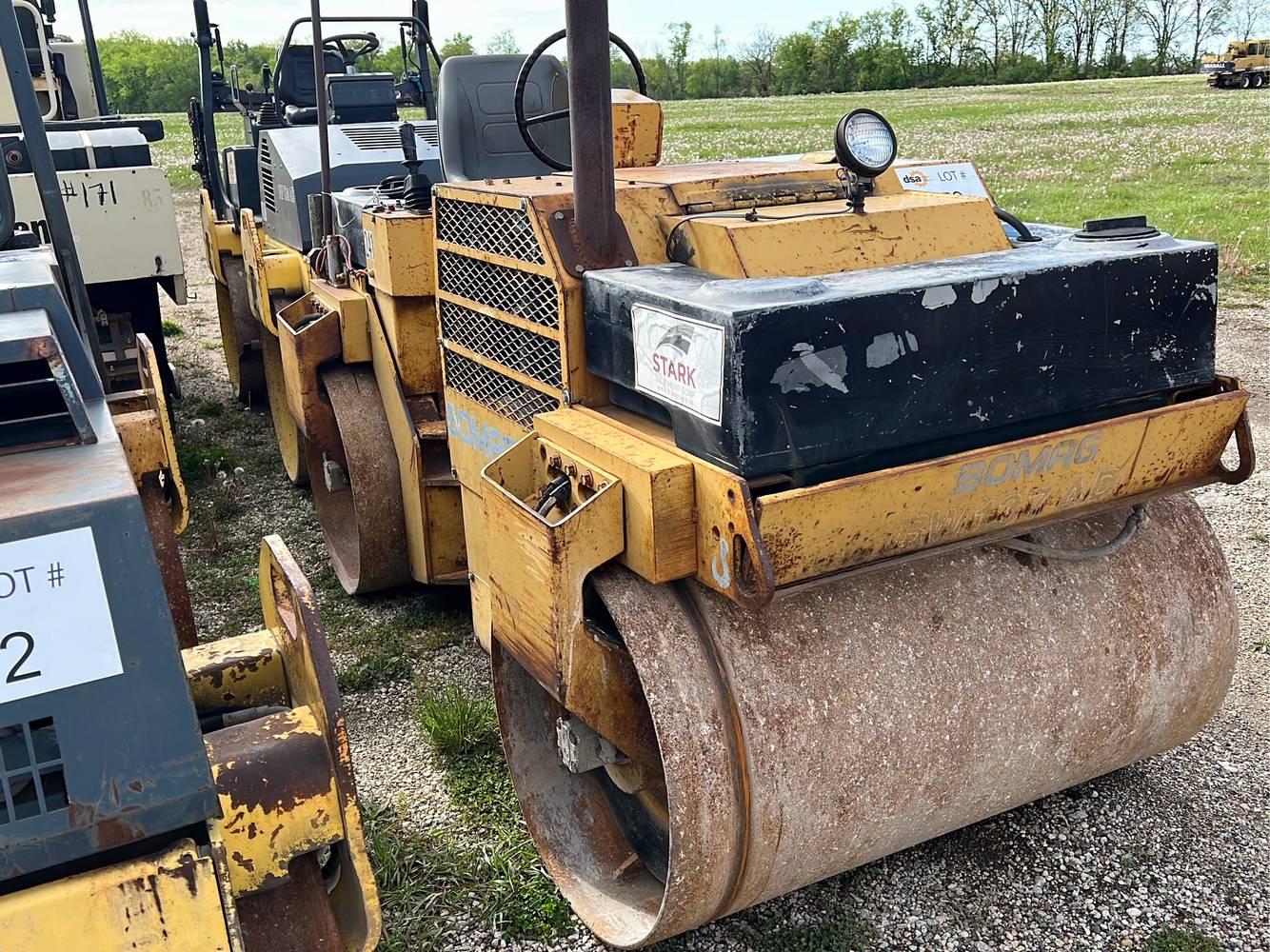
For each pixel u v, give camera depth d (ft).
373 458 14.84
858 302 7.41
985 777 9.04
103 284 22.93
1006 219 10.59
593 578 8.41
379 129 22.95
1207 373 8.90
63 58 28.76
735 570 7.46
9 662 5.19
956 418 7.93
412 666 14.26
